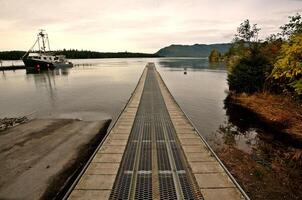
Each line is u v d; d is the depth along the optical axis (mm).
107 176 8289
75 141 14008
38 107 26453
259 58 27484
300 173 10398
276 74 18859
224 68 93812
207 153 10297
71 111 24250
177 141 12195
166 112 18281
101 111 24172
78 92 37188
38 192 8727
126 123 15023
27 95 34781
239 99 27484
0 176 9820
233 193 7324
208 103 27766
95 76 64812
